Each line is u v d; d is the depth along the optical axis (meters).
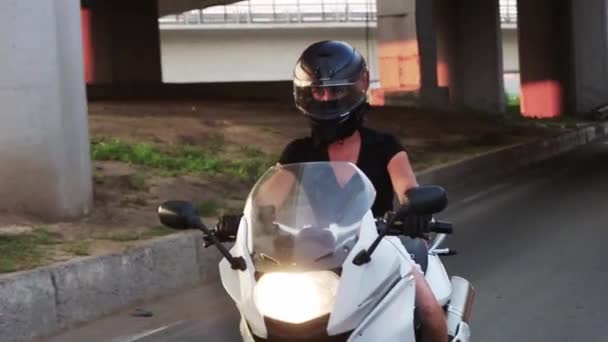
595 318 8.41
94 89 36.16
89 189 12.05
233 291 4.19
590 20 44.84
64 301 8.45
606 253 11.48
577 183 20.05
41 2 11.55
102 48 40.81
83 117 12.06
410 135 27.50
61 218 11.55
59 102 11.62
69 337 8.17
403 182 4.88
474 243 12.64
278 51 70.75
